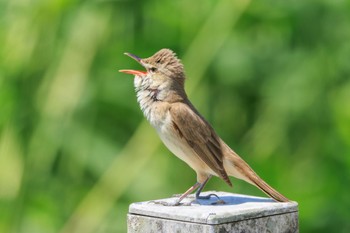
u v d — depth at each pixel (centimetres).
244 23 1531
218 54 1502
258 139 1501
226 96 1509
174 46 1514
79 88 1465
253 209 780
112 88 1483
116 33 1502
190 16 1512
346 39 1573
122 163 1435
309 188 1458
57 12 1481
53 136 1456
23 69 1477
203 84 1480
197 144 987
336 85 1548
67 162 1459
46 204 1454
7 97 1477
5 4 1498
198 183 938
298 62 1543
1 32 1495
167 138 1008
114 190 1427
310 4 1548
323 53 1549
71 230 1430
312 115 1519
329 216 1439
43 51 1483
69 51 1477
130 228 802
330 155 1495
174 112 996
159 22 1519
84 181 1465
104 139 1466
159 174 1439
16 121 1468
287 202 827
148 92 1023
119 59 1495
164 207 795
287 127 1508
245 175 977
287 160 1495
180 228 771
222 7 1499
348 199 1456
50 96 1462
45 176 1459
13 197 1453
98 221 1423
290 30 1554
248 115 1529
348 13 1565
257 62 1530
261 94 1528
